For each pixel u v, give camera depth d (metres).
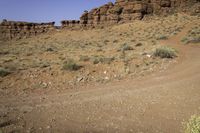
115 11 96.38
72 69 16.97
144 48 32.91
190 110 8.70
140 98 10.52
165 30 61.91
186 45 35.47
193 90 11.48
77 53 34.44
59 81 14.55
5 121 7.88
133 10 93.19
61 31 104.50
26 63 24.84
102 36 75.31
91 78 15.18
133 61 20.05
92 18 101.31
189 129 4.94
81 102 10.18
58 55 33.34
